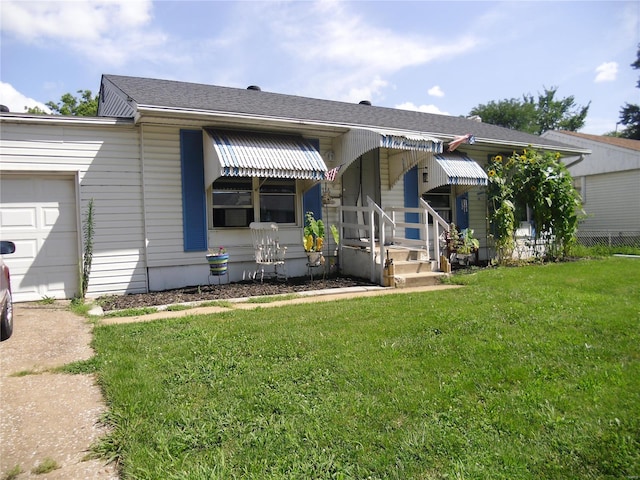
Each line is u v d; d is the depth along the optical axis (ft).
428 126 39.81
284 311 20.31
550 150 45.06
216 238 29.84
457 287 27.32
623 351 13.87
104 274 26.55
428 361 13.15
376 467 7.92
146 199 27.61
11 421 9.82
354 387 11.34
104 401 10.87
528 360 13.16
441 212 40.75
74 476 7.80
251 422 9.50
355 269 32.78
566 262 40.29
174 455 8.31
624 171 62.95
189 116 26.23
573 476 7.66
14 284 24.85
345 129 32.07
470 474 7.68
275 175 27.58
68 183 26.25
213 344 14.87
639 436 8.86
